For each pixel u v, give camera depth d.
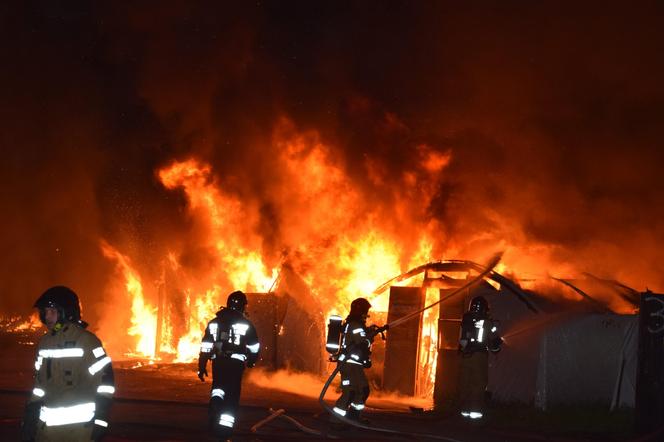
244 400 13.84
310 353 18.20
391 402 14.86
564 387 13.04
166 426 10.25
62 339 5.52
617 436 10.95
